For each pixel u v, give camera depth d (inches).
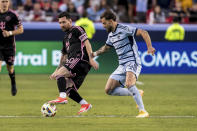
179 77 1849.2
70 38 1001.5
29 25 1891.0
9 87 1521.9
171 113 1045.2
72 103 1197.1
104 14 964.0
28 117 986.1
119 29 964.6
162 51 1942.7
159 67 1946.4
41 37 1897.1
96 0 2219.5
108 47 993.5
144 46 1929.1
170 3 2308.1
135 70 970.7
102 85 1582.2
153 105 1170.0
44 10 2092.8
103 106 1151.6
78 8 2272.4
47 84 1601.9
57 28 1900.8
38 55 1900.8
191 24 2000.5
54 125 894.4
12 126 884.0
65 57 1032.8
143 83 1660.9
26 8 2124.8
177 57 1953.7
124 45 970.7
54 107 991.0
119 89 1028.5
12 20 1181.1
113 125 896.3
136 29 957.2
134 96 973.8
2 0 1161.4
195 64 1963.6
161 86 1583.4
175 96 1346.0
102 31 1909.4
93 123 915.4
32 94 1363.2
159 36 1937.7
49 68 1905.8
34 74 1891.0
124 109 1104.8
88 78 1775.3
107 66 1931.6
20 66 1895.9
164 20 2142.0
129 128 867.4
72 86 991.6
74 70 989.2
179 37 1945.1
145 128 868.6
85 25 1797.5
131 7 2196.1
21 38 1891.0
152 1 2256.4
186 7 2235.5
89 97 1316.4
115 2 2183.8
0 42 1205.7
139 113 986.1
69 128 864.3
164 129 860.6
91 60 983.6
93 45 1907.0
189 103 1210.0
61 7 2134.6
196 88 1540.4
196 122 934.4
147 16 2166.6
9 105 1158.3
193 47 1959.9
